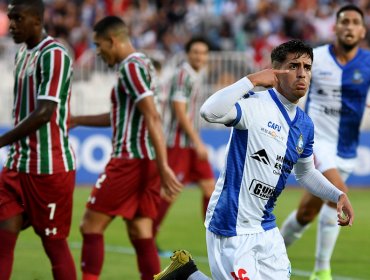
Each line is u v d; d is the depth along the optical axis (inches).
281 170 727.1
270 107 717.9
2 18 2891.2
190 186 2377.0
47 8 2915.8
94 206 928.3
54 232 843.4
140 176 932.6
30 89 828.0
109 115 997.8
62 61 817.5
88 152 2287.2
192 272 786.2
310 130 744.3
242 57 2304.4
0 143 802.2
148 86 910.4
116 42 930.7
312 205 1097.4
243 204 717.9
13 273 1116.5
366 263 1237.1
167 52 2586.1
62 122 836.0
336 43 1123.9
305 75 706.2
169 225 1621.6
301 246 1398.9
